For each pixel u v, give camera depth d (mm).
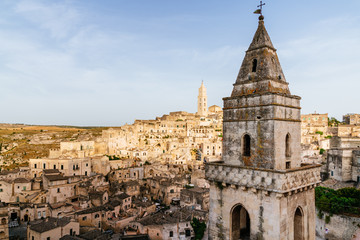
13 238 87500
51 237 78375
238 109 29109
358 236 60906
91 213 97188
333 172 104500
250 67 29406
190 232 89938
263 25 30172
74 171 144625
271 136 25828
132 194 136500
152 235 88688
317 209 71562
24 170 143375
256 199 26500
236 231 29594
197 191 120438
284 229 25297
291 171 25578
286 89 29562
